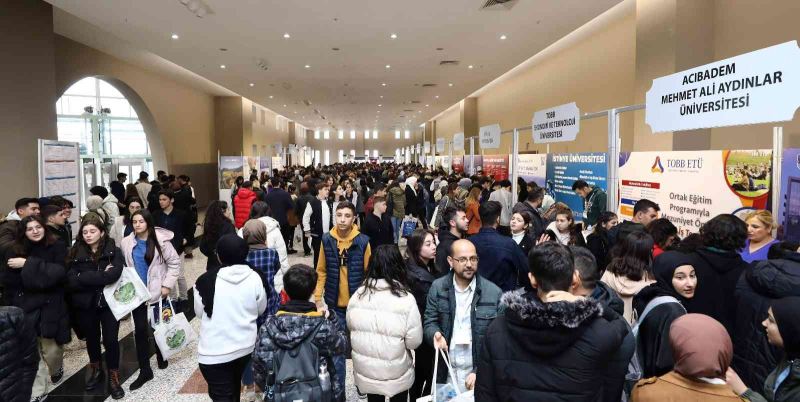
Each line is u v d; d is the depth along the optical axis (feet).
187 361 13.70
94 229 11.57
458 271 7.75
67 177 22.29
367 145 149.69
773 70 7.89
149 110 48.42
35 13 24.09
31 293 11.16
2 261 11.10
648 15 24.81
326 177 33.04
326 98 64.69
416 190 35.70
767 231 9.40
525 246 12.94
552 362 4.53
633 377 6.27
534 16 26.50
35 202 15.07
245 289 9.02
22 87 23.39
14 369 7.32
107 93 55.16
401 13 25.94
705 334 4.33
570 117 16.21
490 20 27.27
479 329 7.70
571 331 4.43
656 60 24.09
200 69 42.45
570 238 12.73
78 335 13.08
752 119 8.36
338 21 27.43
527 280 9.92
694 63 22.88
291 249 29.32
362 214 32.24
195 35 30.55
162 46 33.63
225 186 49.26
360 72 43.91
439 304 8.03
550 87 43.27
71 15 28.99
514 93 53.83
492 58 37.63
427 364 9.23
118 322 11.75
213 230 13.58
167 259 12.71
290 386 6.71
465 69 42.39
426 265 10.00
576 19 27.09
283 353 6.88
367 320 7.97
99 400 11.34
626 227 9.15
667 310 6.06
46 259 11.43
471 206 20.48
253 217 14.64
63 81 34.47
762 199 10.28
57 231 14.12
